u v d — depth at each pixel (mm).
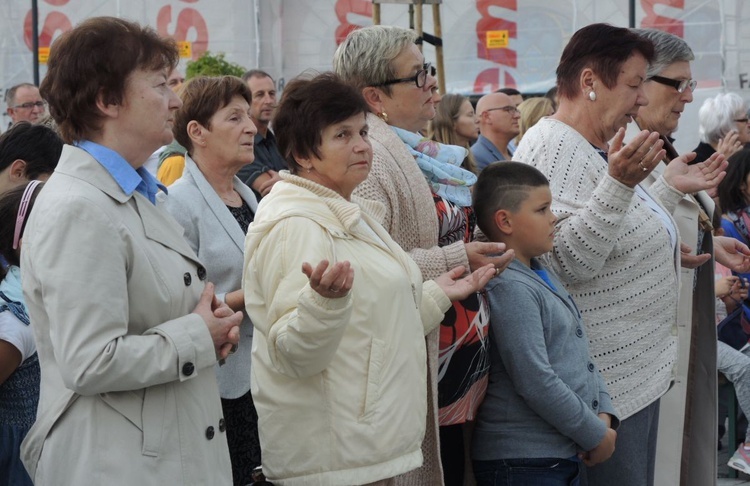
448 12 10664
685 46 3867
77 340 2125
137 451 2209
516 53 10602
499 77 10664
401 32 3166
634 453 3426
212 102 3502
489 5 10594
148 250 2273
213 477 2340
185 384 2303
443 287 2779
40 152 3668
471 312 2992
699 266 3883
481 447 3182
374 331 2465
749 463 5246
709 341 3924
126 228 2229
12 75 10984
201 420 2326
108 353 2123
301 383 2434
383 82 3127
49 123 4605
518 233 3166
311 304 2223
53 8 10953
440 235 3143
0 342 3027
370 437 2418
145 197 2350
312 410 2424
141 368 2162
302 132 2604
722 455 5742
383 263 2535
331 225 2484
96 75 2275
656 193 3674
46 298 2158
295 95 2631
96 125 2309
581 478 3494
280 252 2426
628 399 3383
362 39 3154
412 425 2506
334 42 10969
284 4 11008
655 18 10203
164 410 2252
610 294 3377
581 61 3479
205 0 10906
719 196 5984
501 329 3084
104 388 2150
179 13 10938
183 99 3561
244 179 5129
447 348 2967
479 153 6789
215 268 3338
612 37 3443
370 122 3062
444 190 3186
